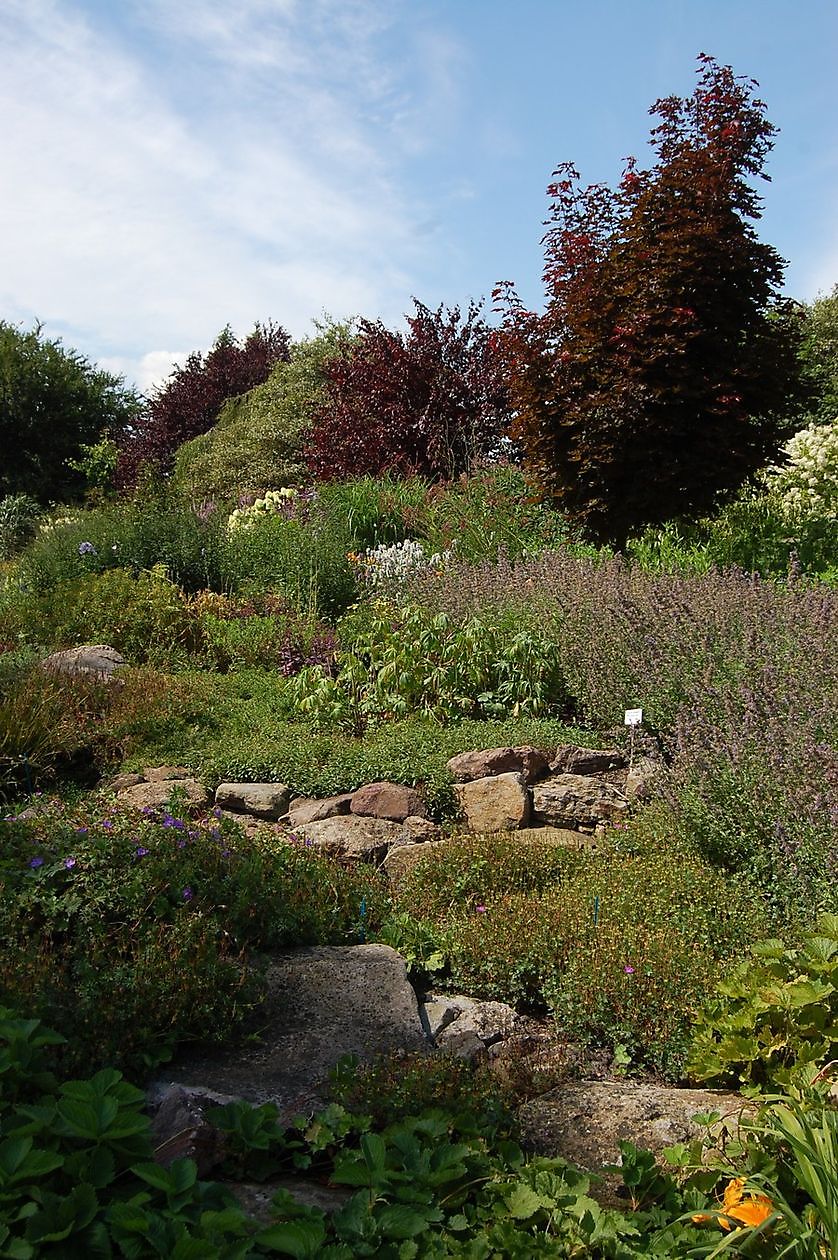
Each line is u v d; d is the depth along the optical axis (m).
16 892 3.57
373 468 17.33
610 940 3.82
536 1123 2.89
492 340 11.22
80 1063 2.91
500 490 13.75
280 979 3.66
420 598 10.02
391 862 5.15
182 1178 2.17
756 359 10.55
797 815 4.33
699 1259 2.23
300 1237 2.07
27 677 7.58
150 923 3.56
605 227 11.01
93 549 12.15
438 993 3.95
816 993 3.09
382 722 7.42
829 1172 2.21
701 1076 3.12
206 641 9.84
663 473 10.49
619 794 5.90
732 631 6.92
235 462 22.36
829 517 12.27
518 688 7.52
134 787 6.30
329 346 24.61
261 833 4.86
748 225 10.66
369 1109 2.84
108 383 34.53
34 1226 1.93
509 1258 2.17
